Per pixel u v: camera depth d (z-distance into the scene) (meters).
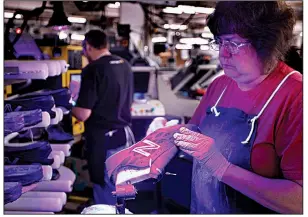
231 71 2.03
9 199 1.86
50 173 2.15
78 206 2.65
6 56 2.46
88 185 2.87
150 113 3.44
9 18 2.67
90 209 2.16
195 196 2.15
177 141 2.12
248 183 1.98
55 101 2.44
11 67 2.06
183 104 3.64
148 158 2.12
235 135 2.02
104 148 2.92
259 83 1.98
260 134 1.97
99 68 2.95
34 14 2.82
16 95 2.37
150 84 3.89
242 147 2.00
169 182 2.29
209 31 2.08
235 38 1.98
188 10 3.63
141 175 2.10
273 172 1.98
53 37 3.41
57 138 2.57
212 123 2.09
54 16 3.06
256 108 1.99
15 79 2.09
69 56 3.46
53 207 2.23
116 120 2.97
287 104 1.93
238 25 1.96
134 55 4.38
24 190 1.97
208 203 2.10
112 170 2.14
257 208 2.01
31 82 2.52
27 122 1.98
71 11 3.81
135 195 2.12
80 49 3.57
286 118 1.93
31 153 2.15
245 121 2.00
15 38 2.60
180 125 2.16
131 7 4.75
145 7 4.70
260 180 1.96
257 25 1.95
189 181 2.21
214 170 2.04
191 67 4.55
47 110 2.21
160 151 2.12
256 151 1.98
